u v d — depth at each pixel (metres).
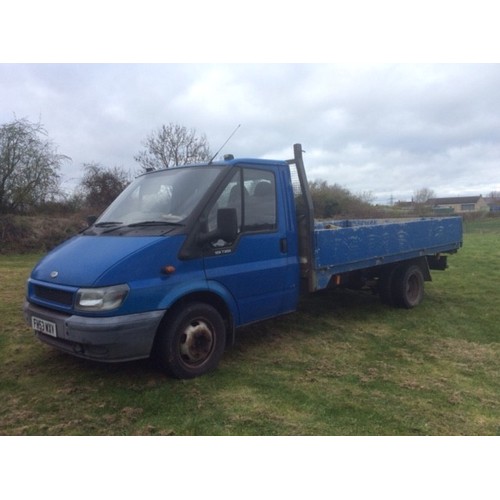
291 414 3.72
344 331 6.17
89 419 3.60
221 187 4.64
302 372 4.65
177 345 4.25
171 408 3.79
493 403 3.98
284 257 5.29
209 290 4.42
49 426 3.50
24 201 18.02
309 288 5.50
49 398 3.96
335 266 5.81
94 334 3.77
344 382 4.41
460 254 15.73
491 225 35.72
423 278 7.78
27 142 17.98
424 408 3.86
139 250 4.03
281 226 5.27
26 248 16.08
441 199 78.88
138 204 4.93
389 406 3.88
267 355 5.16
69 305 3.96
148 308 3.97
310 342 5.66
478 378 4.57
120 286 3.84
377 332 6.13
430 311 7.34
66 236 17.22
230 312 4.68
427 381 4.45
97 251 4.21
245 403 3.90
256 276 4.90
